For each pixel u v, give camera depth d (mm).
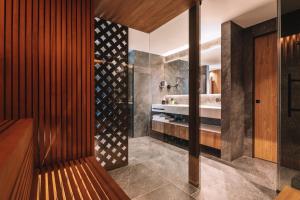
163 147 3518
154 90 4727
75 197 876
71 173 1157
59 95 1352
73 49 1423
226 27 2754
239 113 2871
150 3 1914
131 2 1900
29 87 1228
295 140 1933
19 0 1197
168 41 3695
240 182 2039
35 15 1253
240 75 2898
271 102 2680
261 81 2793
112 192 937
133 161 2723
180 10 2043
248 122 2918
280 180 1833
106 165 2359
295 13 1971
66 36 1391
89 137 1498
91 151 1513
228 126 2717
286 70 1974
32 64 1243
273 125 2656
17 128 826
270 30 2662
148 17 2232
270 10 2412
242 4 2256
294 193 1066
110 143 2410
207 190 1861
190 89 1965
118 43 2500
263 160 2754
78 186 985
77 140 1437
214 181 2061
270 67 2689
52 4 1327
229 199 1705
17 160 573
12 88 1170
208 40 3545
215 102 3584
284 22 1964
